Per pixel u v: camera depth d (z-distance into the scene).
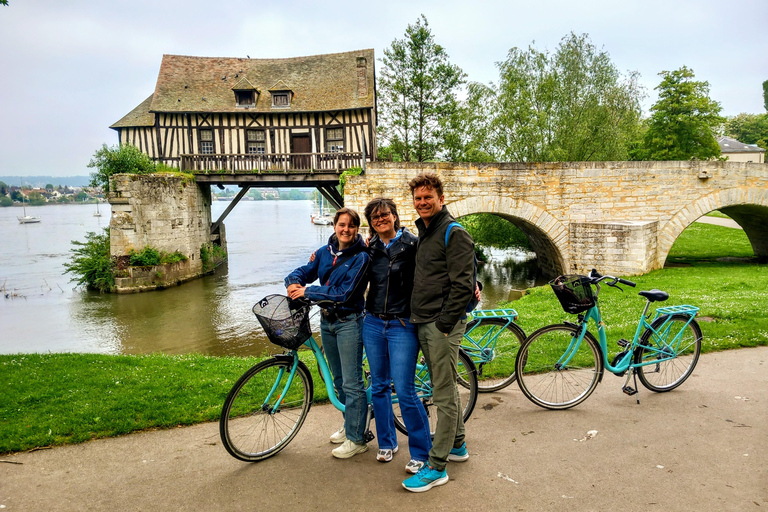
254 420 3.52
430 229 2.71
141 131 21.38
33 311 14.01
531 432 3.31
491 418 3.56
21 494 2.66
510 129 20.47
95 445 3.26
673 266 15.83
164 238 18.05
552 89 20.39
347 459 3.04
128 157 18.77
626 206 15.03
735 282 10.74
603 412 3.61
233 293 16.27
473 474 2.78
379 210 2.86
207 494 2.62
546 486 2.62
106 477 2.83
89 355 6.00
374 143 22.41
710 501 2.43
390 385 3.05
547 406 3.71
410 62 25.38
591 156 20.84
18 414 3.80
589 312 3.71
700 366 4.59
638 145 32.69
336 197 22.69
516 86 20.48
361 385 3.06
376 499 2.55
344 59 23.59
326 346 3.19
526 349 3.68
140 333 11.51
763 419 3.39
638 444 3.08
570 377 3.79
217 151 21.14
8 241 38.78
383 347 2.92
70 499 2.60
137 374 4.92
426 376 3.43
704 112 29.02
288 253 27.72
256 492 2.64
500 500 2.50
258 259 25.09
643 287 10.91
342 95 21.36
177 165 21.09
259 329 11.73
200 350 10.09
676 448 3.01
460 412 2.85
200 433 3.42
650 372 3.96
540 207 14.87
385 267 2.86
